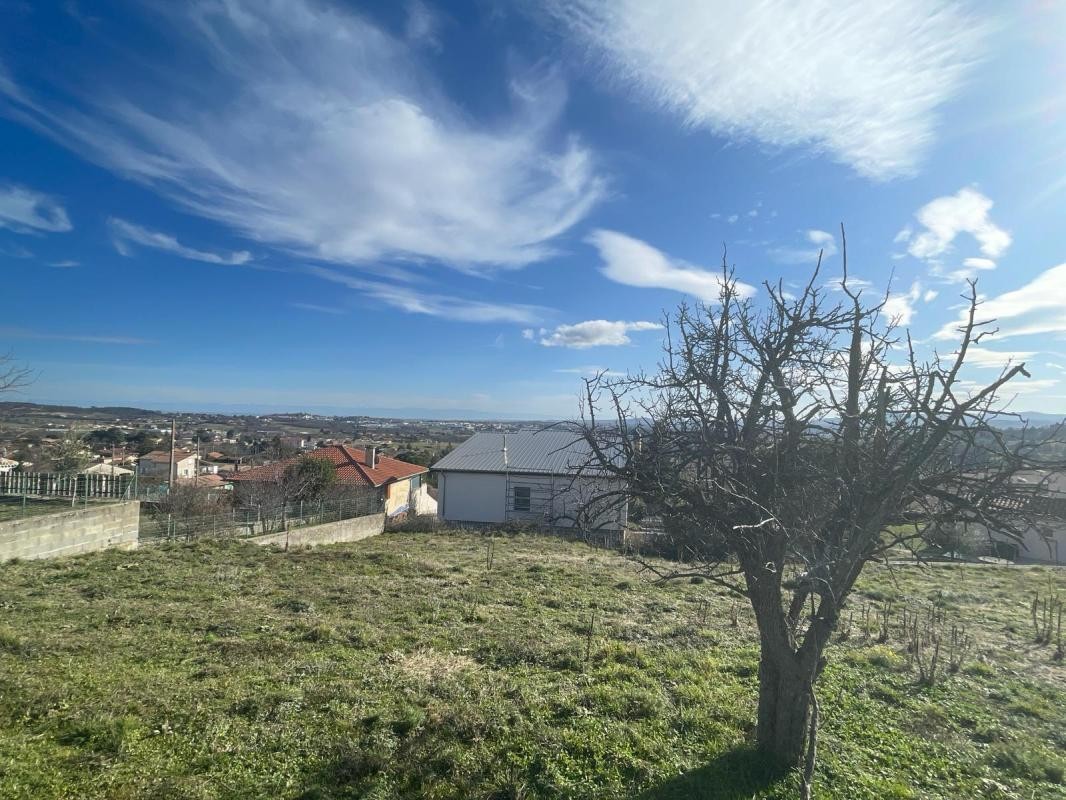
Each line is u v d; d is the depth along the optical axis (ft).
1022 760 18.58
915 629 30.50
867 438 15.58
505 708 20.47
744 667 26.30
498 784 15.92
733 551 17.52
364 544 73.56
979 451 14.46
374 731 18.52
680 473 16.48
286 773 16.07
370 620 33.09
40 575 40.09
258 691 21.26
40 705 18.84
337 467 106.63
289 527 70.23
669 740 18.70
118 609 32.32
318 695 20.92
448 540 78.69
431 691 22.15
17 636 25.66
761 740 17.53
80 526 48.73
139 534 60.13
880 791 16.12
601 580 49.21
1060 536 83.61
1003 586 56.24
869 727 20.74
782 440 15.87
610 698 21.57
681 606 40.63
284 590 40.81
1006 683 26.66
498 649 27.86
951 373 13.26
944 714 22.29
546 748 17.78
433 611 35.65
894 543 15.62
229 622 30.91
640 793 15.61
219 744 17.29
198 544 56.95
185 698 20.25
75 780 14.98
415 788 15.78
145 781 15.10
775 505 15.33
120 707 19.04
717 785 15.84
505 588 44.37
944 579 59.82
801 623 29.07
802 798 12.48
